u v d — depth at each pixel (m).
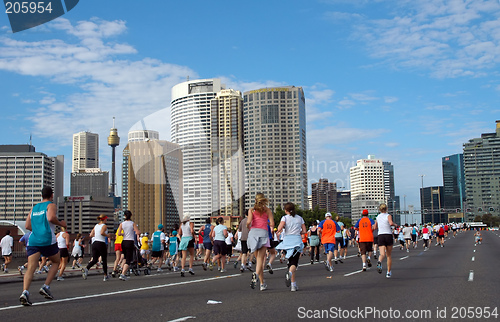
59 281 16.81
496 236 75.94
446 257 25.14
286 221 11.59
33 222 9.64
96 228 16.09
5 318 8.03
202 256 32.84
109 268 23.66
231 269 20.98
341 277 15.08
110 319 7.88
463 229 139.88
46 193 9.84
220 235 19.00
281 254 25.20
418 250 34.62
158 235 20.89
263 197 11.51
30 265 9.50
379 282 13.38
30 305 9.47
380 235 14.91
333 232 18.36
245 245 18.81
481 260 21.92
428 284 12.66
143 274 19.23
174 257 23.06
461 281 13.22
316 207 123.19
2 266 21.56
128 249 15.55
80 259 23.61
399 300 9.83
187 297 10.59
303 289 11.83
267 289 11.95
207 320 7.75
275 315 8.19
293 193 144.75
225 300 10.01
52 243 9.77
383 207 15.20
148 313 8.45
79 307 9.21
